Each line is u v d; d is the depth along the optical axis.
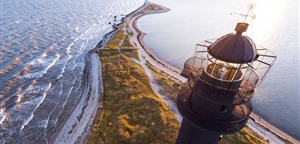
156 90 35.44
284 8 105.19
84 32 66.62
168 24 80.06
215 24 80.38
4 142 26.84
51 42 56.25
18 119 30.33
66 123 29.22
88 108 31.44
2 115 30.72
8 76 39.81
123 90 34.31
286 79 41.94
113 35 64.25
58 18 76.88
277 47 57.53
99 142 24.50
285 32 69.94
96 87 36.59
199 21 84.31
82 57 49.50
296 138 29.02
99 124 27.53
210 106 8.90
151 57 50.62
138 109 29.66
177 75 42.34
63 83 39.06
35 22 69.38
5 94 35.16
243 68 7.93
